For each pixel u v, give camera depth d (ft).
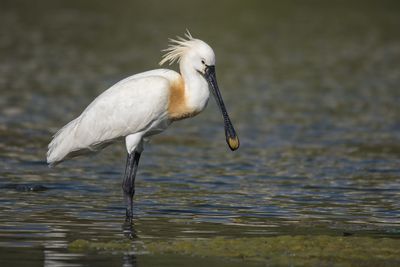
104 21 168.35
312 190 53.93
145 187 54.08
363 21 176.14
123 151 67.31
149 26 161.99
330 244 39.73
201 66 47.32
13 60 119.14
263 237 40.93
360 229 43.39
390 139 73.87
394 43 149.38
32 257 36.99
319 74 114.52
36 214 45.62
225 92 98.32
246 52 133.90
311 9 192.24
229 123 48.65
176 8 188.96
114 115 46.96
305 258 37.47
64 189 52.70
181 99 47.52
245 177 58.03
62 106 86.58
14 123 77.20
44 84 99.86
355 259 37.40
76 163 61.57
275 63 123.54
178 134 75.46
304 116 84.58
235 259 37.24
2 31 149.18
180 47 47.73
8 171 57.82
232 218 45.73
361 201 50.75
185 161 63.57
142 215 46.19
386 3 200.75
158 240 40.50
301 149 69.10
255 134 75.46
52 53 127.34
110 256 37.45
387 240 40.63
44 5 187.93
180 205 48.93
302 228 43.47
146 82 47.09
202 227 43.45
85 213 46.24
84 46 135.95
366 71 118.32
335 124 80.69
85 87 98.58
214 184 55.47
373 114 86.33
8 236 40.63
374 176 58.85
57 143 48.08
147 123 47.11
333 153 67.56
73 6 188.34
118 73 109.81
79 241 39.73
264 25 167.84
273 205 49.32
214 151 67.87
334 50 139.03
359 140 73.26
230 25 166.50
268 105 90.58
